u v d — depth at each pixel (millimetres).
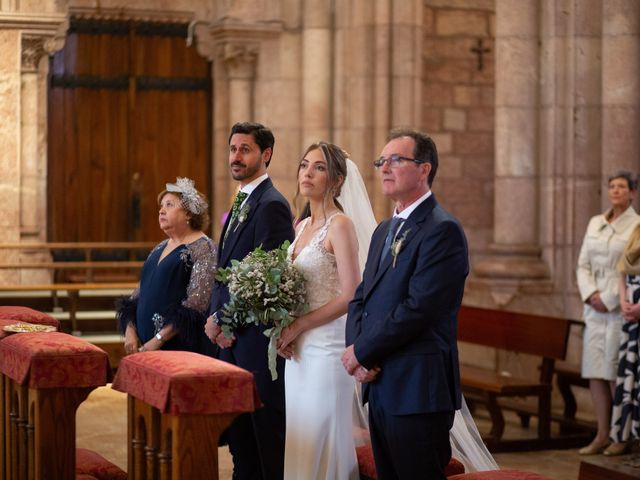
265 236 6352
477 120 15312
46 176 13938
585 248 9367
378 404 5020
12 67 13242
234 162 6512
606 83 10852
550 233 11352
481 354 11891
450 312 4996
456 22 15172
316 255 5777
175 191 7070
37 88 13633
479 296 11648
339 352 5758
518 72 11359
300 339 5785
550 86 11242
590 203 11133
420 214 5043
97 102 14516
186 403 4527
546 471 8562
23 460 5574
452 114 15219
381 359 4980
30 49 13320
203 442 4590
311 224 5961
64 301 13391
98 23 14422
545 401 9461
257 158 6516
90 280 13359
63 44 13797
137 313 7168
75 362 5199
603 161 10922
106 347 11969
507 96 11414
